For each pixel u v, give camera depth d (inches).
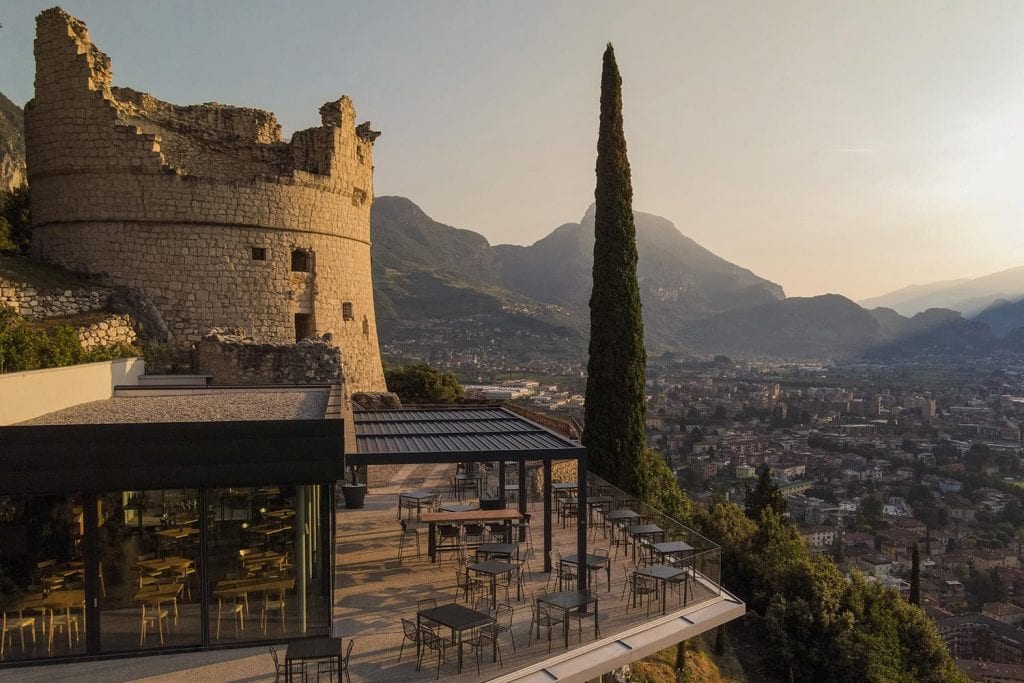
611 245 1120.8
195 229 1085.8
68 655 397.7
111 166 1063.6
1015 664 3395.7
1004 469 7687.0
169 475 403.2
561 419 1429.6
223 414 534.6
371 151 1374.3
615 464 1089.4
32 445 387.9
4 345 660.7
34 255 1117.7
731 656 1159.0
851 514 5861.2
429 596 539.2
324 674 395.2
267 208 1137.4
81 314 956.0
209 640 417.4
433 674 404.5
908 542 5098.4
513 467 1075.9
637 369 1112.2
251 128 1355.8
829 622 1122.7
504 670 413.4
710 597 581.9
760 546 1360.7
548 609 477.1
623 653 463.5
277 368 948.0
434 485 998.4
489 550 553.9
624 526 705.0
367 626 477.7
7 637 389.4
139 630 408.2
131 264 1064.2
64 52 1069.8
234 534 421.7
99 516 402.3
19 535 391.2
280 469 418.3
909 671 1151.0
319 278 1198.9
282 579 428.8
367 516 805.2
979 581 4618.6
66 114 1072.8
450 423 708.0
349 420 554.9
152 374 907.4
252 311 1122.0
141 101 1245.7
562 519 812.0
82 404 610.9
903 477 7337.6
